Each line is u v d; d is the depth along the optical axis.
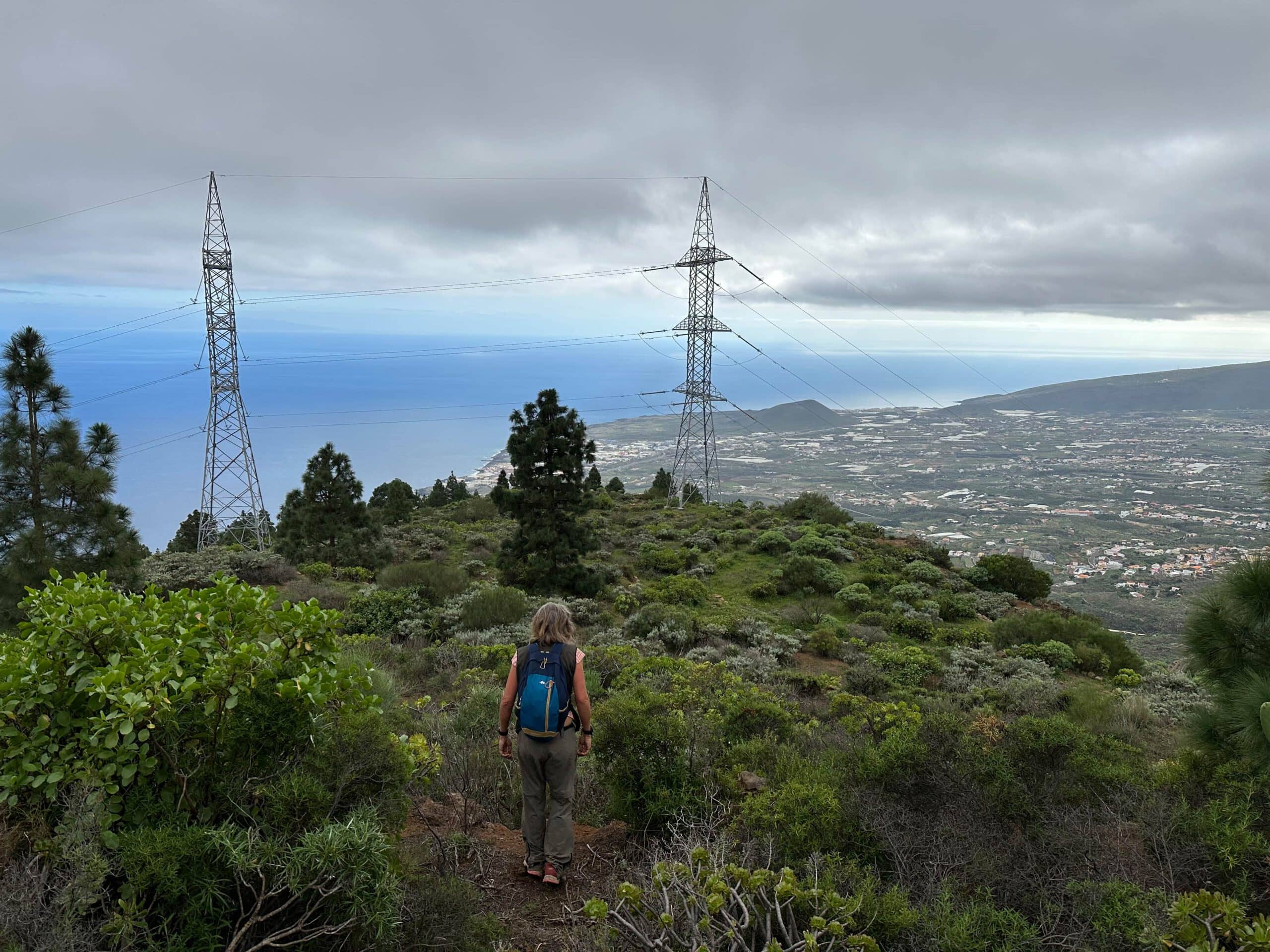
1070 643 22.20
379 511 34.12
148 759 3.08
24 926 2.49
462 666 12.92
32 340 13.54
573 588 25.30
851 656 19.38
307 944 2.96
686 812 4.67
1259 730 3.86
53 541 13.47
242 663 3.37
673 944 3.07
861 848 3.91
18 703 3.17
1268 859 3.47
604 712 5.09
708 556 33.88
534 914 3.97
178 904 2.79
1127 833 3.91
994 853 3.80
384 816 3.47
